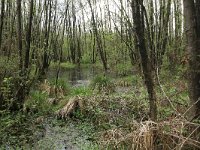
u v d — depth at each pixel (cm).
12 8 1947
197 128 716
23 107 1345
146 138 704
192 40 752
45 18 2989
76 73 3350
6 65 1314
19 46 1388
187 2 750
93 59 4588
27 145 989
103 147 775
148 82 776
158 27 1994
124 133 771
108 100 1288
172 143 717
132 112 1124
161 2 2072
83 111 1290
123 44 2802
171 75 1285
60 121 1261
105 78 1769
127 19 1516
